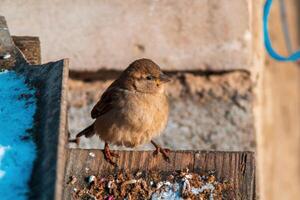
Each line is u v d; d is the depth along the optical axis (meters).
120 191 8.16
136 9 12.52
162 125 9.73
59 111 7.21
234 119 12.63
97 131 9.77
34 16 12.47
